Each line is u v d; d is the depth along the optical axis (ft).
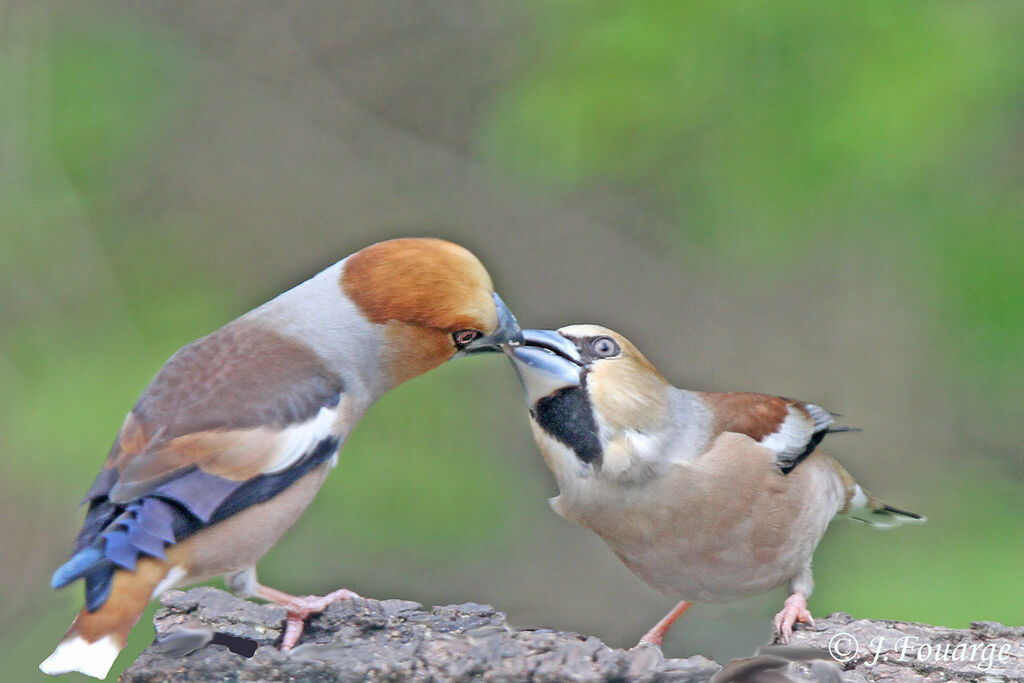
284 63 60.39
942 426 53.47
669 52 47.55
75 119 51.49
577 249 59.16
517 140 48.98
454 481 43.16
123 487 24.39
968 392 53.21
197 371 26.32
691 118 48.01
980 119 46.21
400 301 26.86
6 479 41.09
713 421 28.50
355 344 27.12
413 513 42.68
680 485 27.63
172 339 47.11
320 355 27.04
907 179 45.83
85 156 51.60
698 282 58.18
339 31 60.90
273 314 27.50
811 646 27.12
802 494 28.86
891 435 53.93
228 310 51.24
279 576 42.93
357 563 43.96
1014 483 50.37
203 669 25.32
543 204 59.41
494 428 45.37
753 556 28.55
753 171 47.09
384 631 26.89
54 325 46.78
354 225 58.70
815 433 29.60
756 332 57.16
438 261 27.09
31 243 49.39
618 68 48.08
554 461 28.09
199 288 51.42
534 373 27.66
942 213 48.85
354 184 59.26
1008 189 48.75
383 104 60.64
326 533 42.55
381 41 61.00
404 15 61.41
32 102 51.47
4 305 47.39
